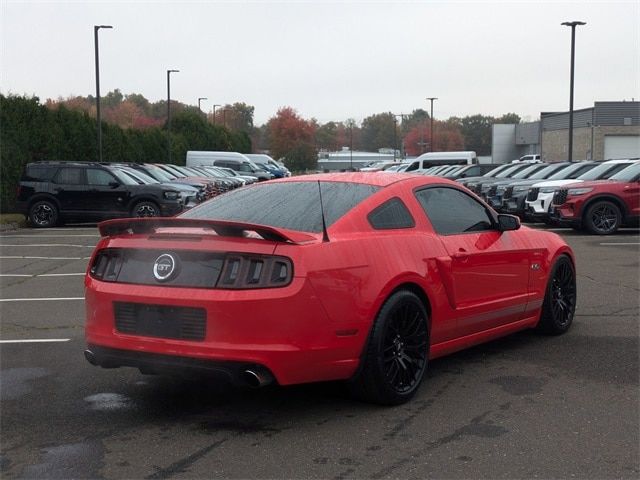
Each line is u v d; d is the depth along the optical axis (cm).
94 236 1878
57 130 2967
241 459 445
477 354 679
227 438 479
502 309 649
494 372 620
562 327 745
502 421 504
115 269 518
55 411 535
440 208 615
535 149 7988
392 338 530
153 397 567
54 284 1120
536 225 2050
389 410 529
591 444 462
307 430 491
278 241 479
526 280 684
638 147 6094
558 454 446
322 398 558
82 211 2152
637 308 872
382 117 15588
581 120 6372
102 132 3469
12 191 2617
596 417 509
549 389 573
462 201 644
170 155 4566
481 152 14188
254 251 475
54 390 586
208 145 6097
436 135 12138
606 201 1734
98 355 517
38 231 2044
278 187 607
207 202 618
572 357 664
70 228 2156
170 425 505
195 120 6044
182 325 481
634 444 461
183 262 490
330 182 598
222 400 557
